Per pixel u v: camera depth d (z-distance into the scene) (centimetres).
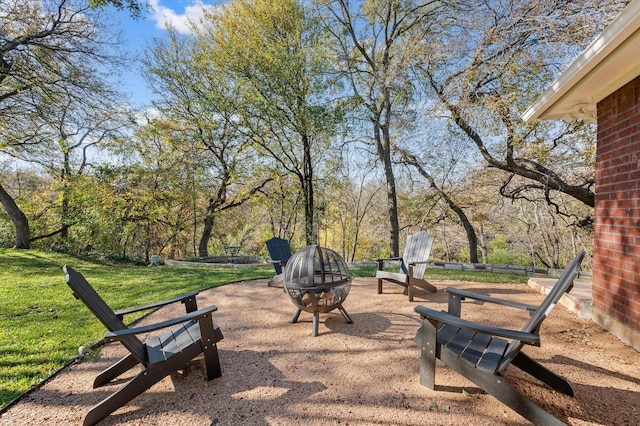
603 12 541
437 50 789
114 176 1106
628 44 242
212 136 1155
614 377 236
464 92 723
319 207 1241
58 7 897
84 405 214
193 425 191
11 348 299
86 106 1020
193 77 1123
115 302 467
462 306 423
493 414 196
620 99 306
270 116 1041
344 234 1619
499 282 586
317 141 1163
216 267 881
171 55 1113
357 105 1074
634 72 279
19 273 680
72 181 1078
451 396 215
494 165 851
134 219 1170
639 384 226
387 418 194
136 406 212
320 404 210
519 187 905
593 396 212
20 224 1041
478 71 708
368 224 1587
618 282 308
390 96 1030
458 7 832
